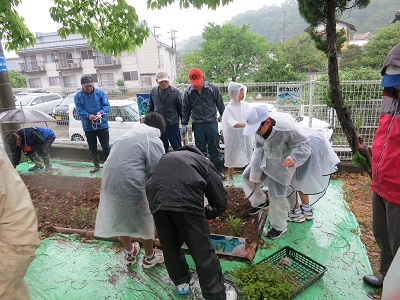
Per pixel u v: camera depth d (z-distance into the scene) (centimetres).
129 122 740
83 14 550
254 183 397
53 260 347
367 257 321
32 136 603
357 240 351
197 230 241
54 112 834
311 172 361
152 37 2911
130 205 290
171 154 259
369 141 532
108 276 316
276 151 329
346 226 381
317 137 368
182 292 281
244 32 2394
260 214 402
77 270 328
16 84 3039
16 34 584
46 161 638
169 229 253
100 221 302
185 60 2725
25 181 580
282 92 550
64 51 2966
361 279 290
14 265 145
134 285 301
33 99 1340
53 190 527
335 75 272
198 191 242
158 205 235
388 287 156
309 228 380
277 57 2397
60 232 402
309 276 293
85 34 564
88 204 469
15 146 584
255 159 365
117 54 602
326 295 272
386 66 196
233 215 409
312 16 271
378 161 223
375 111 519
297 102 546
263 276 280
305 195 394
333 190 485
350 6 271
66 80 3078
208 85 506
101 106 604
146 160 296
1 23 570
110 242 376
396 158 208
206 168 260
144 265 322
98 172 643
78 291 297
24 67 3081
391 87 208
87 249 365
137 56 2944
